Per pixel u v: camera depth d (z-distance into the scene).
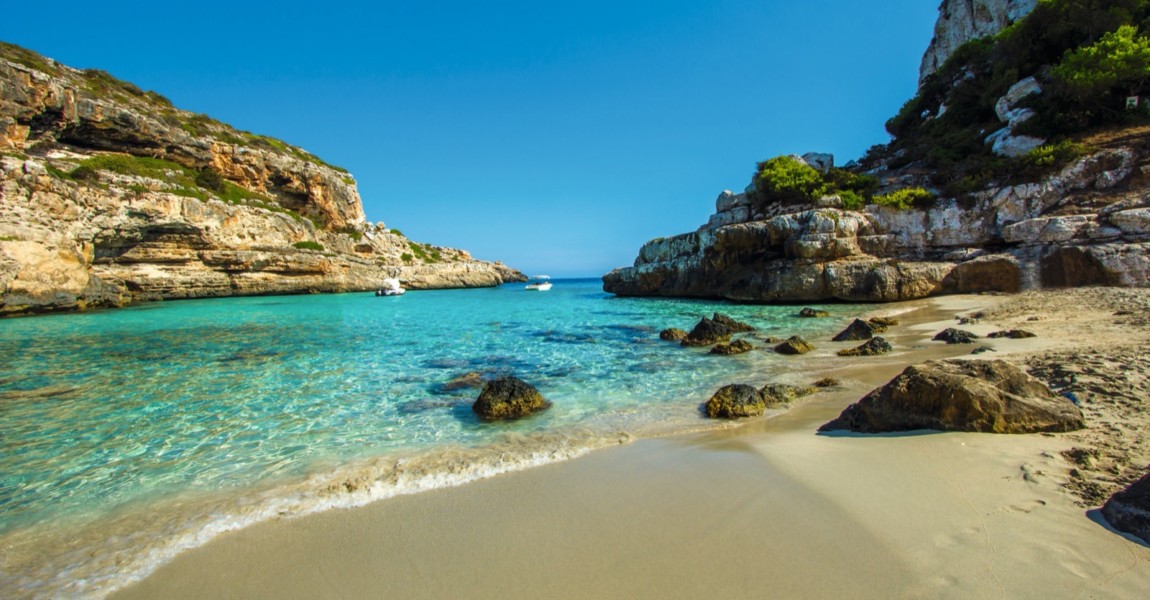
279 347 16.19
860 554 3.63
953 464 4.92
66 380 11.49
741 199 39.88
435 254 87.31
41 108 37.19
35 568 4.21
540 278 152.00
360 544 4.31
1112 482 4.21
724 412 7.88
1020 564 3.29
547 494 5.14
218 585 3.82
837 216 27.88
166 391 10.41
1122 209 21.77
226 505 5.27
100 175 36.44
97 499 5.57
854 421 6.54
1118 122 26.34
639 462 5.94
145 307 33.69
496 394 8.61
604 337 17.53
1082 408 6.04
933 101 47.41
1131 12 30.59
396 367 12.74
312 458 6.66
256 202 51.06
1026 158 26.02
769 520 4.26
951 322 16.45
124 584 3.92
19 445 7.33
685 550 3.89
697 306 29.75
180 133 49.34
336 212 65.44
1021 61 35.28
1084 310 14.97
